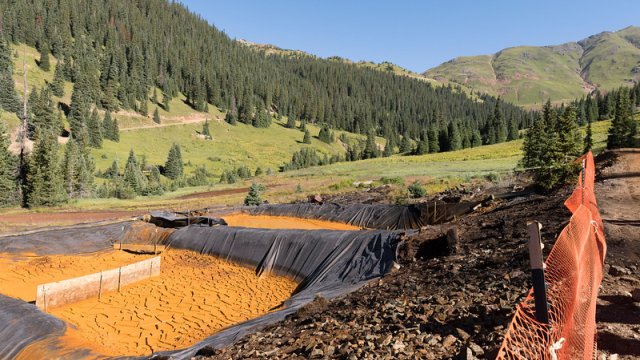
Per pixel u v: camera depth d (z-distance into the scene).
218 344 7.66
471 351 4.63
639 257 7.98
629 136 43.62
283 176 65.56
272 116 182.62
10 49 116.81
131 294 14.12
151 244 21.16
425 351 5.02
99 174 81.06
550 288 4.23
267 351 6.37
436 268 10.36
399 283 9.84
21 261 18.09
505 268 8.50
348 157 119.50
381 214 23.50
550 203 13.87
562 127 18.50
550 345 3.39
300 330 7.16
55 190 39.69
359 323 6.75
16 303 9.35
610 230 9.55
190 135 133.12
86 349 7.84
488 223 13.98
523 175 31.27
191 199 45.88
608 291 6.46
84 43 148.50
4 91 90.94
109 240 21.33
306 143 154.50
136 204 41.19
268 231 17.98
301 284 14.77
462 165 53.62
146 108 133.75
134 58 149.12
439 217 20.52
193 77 164.88
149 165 96.75
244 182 64.75
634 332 5.02
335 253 14.98
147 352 9.73
